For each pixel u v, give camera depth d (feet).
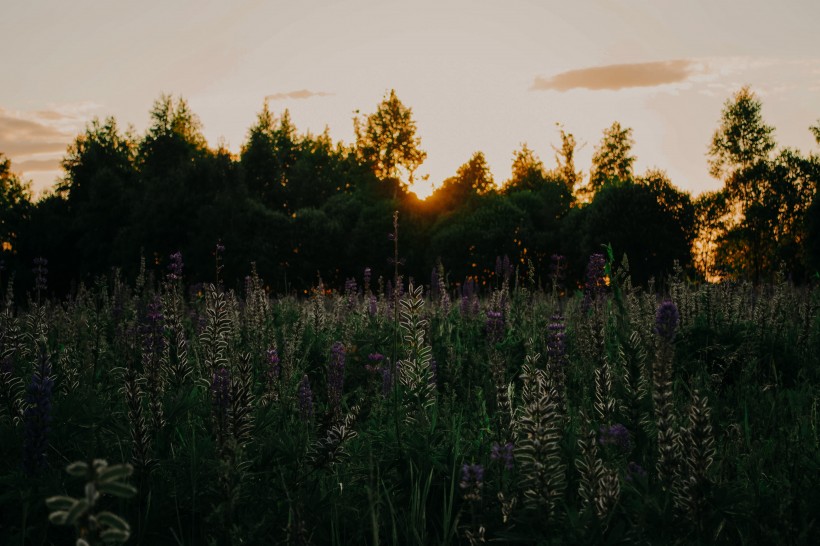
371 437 11.76
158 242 147.64
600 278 17.75
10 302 15.66
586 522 7.79
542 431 7.98
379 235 165.17
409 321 12.62
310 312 23.98
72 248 196.65
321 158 293.84
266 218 158.10
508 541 8.19
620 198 134.51
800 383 15.83
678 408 11.66
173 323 12.23
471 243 146.20
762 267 167.73
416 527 9.04
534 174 266.57
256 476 9.42
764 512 8.29
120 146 249.14
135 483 9.17
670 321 8.39
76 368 14.19
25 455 8.52
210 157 170.50
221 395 9.04
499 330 14.12
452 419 12.18
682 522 7.95
